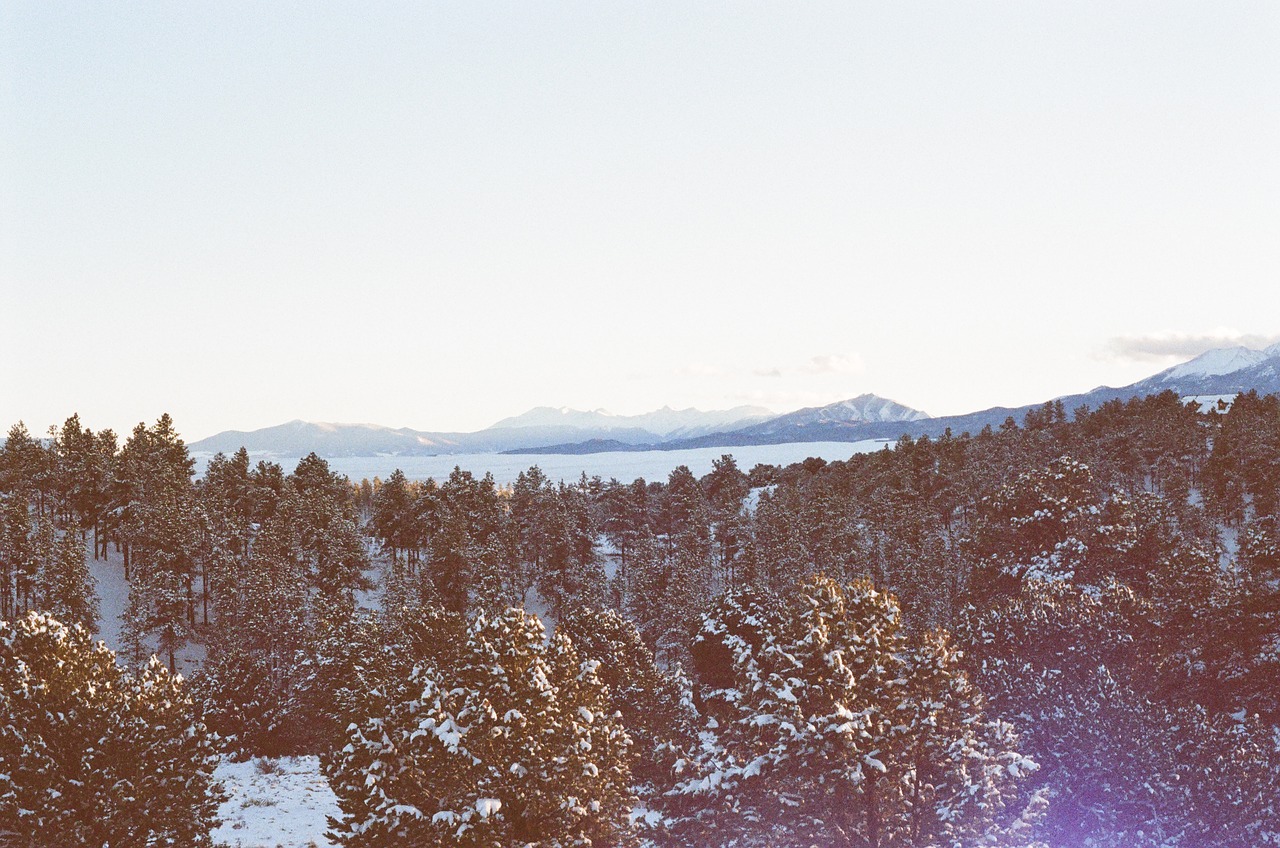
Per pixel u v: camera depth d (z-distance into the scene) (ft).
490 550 339.77
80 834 78.64
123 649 272.72
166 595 284.61
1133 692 109.81
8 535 315.17
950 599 256.32
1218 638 147.02
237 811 131.75
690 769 88.84
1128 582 175.83
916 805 84.28
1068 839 97.40
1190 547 198.49
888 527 358.64
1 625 87.35
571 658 86.63
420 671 84.94
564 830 77.10
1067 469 197.67
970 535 227.20
